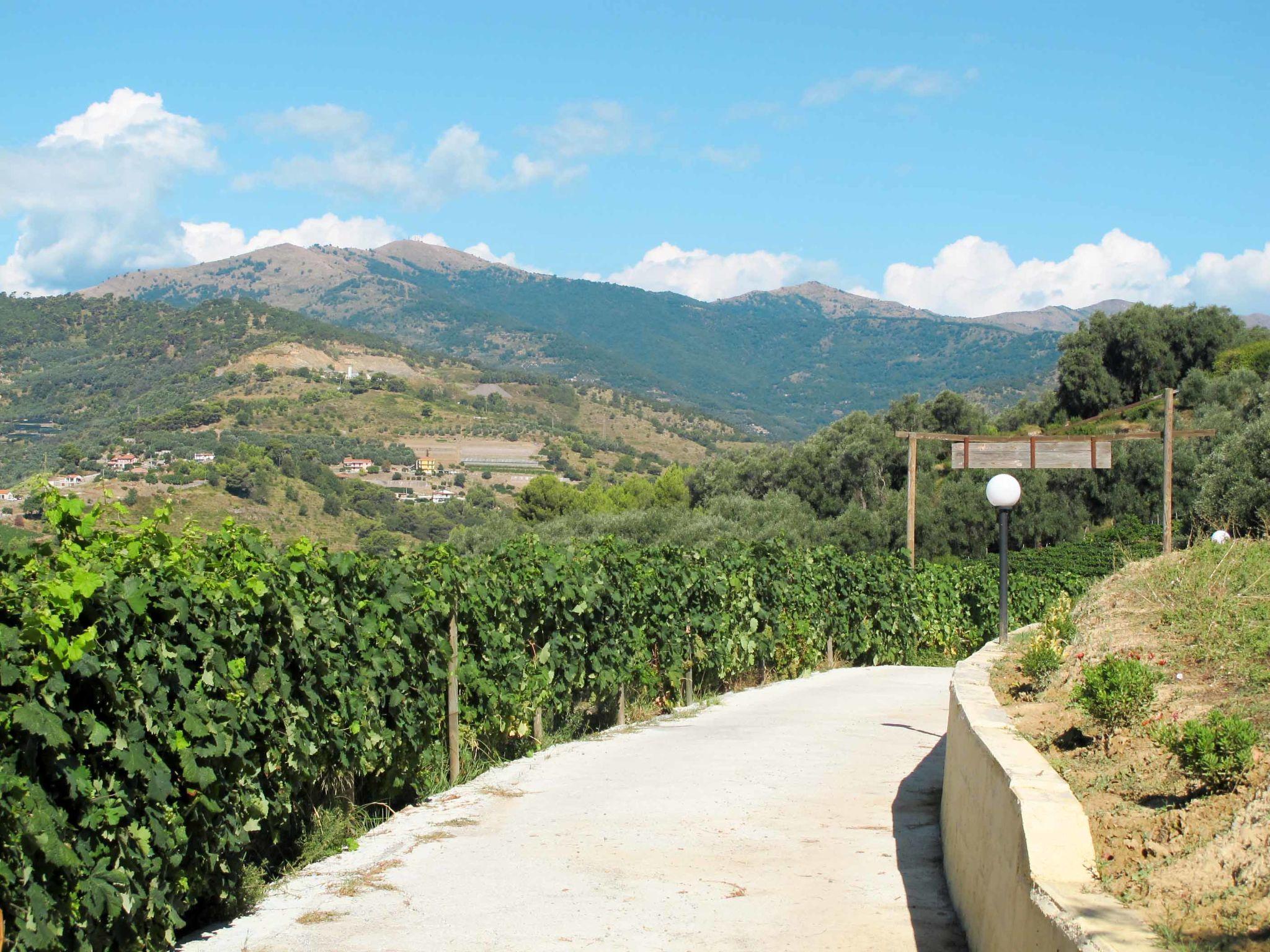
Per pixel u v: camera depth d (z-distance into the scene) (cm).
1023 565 3941
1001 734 519
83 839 410
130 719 443
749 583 1622
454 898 556
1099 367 6153
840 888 578
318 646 645
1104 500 4941
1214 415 4591
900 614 2258
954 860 568
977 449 1983
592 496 7581
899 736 1099
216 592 526
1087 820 393
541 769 916
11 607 384
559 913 532
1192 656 614
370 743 718
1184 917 321
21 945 364
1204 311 6081
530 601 1005
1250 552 839
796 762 947
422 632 794
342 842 662
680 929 509
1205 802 411
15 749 377
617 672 1182
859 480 5753
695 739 1078
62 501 487
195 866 487
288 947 482
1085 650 713
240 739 529
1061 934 324
